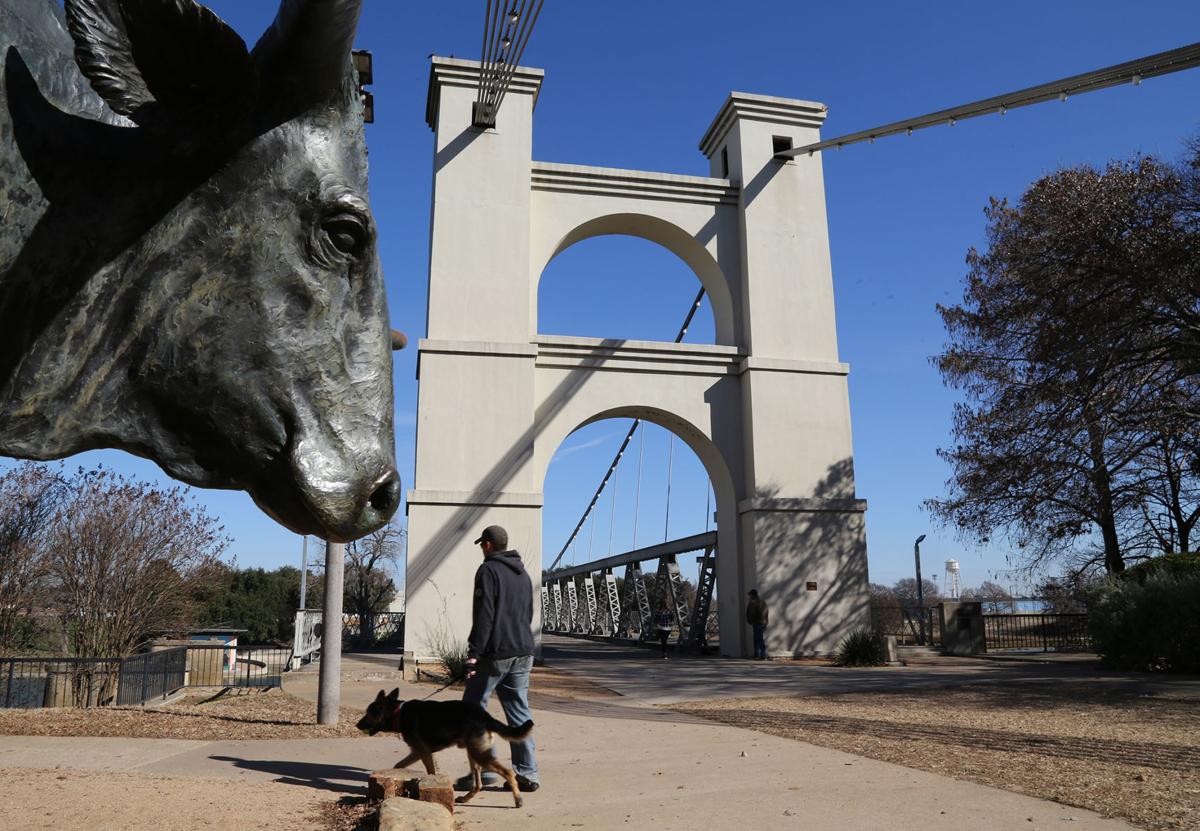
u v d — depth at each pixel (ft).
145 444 5.35
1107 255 57.57
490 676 17.38
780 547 64.95
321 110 5.59
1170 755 21.65
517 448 61.57
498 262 65.05
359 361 5.64
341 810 15.28
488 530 17.81
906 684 42.88
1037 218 62.69
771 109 74.18
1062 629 75.31
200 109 5.25
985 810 15.64
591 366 66.28
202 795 15.88
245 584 130.82
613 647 96.37
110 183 5.29
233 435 5.29
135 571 47.19
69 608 47.14
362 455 5.46
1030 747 23.15
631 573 106.22
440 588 58.29
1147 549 72.13
